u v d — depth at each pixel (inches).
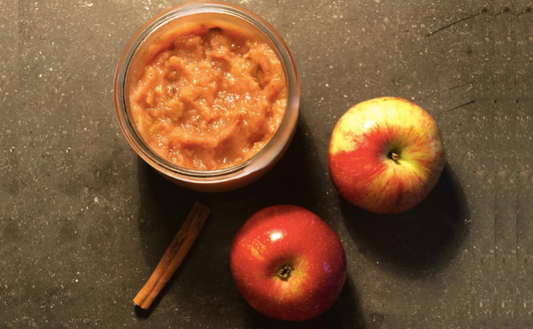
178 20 10.6
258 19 10.5
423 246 13.0
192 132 10.7
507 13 13.2
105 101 13.0
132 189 13.0
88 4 13.0
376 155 11.0
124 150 13.0
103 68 13.0
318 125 13.0
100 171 13.0
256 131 10.7
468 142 13.1
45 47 13.0
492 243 13.0
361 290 13.0
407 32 13.1
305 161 13.0
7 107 13.0
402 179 11.0
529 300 12.9
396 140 11.0
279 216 11.4
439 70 13.1
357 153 11.0
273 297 11.2
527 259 13.0
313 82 13.0
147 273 13.0
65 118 13.0
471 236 13.0
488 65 13.2
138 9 13.0
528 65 13.1
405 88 13.1
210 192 12.7
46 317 12.9
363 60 13.1
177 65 10.9
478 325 12.9
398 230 13.0
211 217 13.0
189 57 11.1
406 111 11.1
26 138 13.0
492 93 13.1
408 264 13.0
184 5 10.6
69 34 13.0
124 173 13.0
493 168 13.1
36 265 12.9
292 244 11.0
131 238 13.0
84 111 13.0
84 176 13.0
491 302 12.9
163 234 12.9
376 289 13.0
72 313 12.9
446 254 13.0
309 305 11.3
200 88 10.8
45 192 13.0
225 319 12.9
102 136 13.0
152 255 12.9
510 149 13.1
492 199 13.1
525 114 13.1
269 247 11.0
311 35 13.0
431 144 11.1
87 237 13.0
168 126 10.8
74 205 13.0
